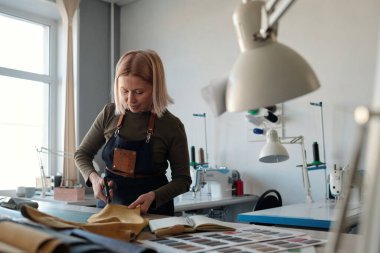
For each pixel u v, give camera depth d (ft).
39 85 12.47
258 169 10.04
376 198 1.17
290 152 9.48
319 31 9.16
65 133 11.62
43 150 11.36
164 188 4.75
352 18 8.66
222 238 2.98
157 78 5.16
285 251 2.52
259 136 9.98
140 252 2.04
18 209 4.22
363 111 1.15
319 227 5.37
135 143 5.20
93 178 5.16
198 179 9.26
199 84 11.43
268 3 2.02
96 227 2.82
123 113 5.41
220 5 11.07
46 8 12.03
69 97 11.75
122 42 13.57
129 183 5.17
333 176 7.07
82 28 12.50
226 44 10.88
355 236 2.77
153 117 5.31
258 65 1.95
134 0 13.21
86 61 12.51
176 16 12.14
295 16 9.56
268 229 3.41
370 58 8.34
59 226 2.60
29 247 1.87
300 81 1.91
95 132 5.66
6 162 11.53
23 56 12.19
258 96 1.88
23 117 12.00
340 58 8.80
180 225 3.22
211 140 11.01
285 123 9.53
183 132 5.45
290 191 9.45
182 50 11.93
